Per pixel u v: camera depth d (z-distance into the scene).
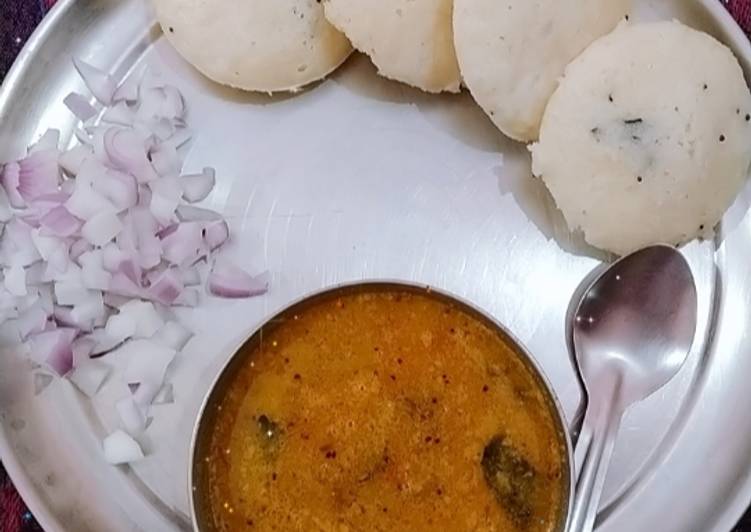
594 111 0.28
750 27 0.32
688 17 0.31
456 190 0.31
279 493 0.26
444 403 0.27
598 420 0.28
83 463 0.29
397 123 0.31
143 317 0.30
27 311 0.30
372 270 0.30
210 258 0.30
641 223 0.28
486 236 0.30
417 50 0.29
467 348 0.27
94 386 0.29
